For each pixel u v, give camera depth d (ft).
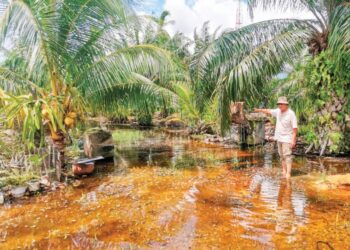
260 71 24.35
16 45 20.04
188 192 17.16
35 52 18.16
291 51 24.36
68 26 19.60
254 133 33.73
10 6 16.89
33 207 15.10
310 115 28.25
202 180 19.75
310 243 10.77
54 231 12.25
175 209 14.48
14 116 18.31
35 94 21.62
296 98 31.99
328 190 16.81
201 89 27.58
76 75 21.40
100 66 21.17
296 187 17.54
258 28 25.93
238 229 12.06
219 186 18.20
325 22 24.99
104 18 19.98
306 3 25.30
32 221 13.35
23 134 18.29
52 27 18.80
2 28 16.39
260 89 27.02
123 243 11.15
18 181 17.98
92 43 20.89
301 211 13.82
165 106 26.76
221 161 26.00
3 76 22.31
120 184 19.17
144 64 21.18
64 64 20.35
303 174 20.44
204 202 15.39
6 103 20.40
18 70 23.86
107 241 11.35
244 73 23.76
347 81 24.14
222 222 12.80
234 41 25.82
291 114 19.49
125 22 19.92
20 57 23.77
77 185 18.94
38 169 19.97
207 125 45.27
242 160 26.17
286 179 19.35
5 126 20.24
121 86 24.14
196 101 28.91
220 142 37.35
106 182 19.67
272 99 36.50
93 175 21.65
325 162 23.93
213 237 11.42
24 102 18.44
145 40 28.37
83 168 21.08
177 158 28.02
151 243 11.09
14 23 16.92
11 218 13.70
